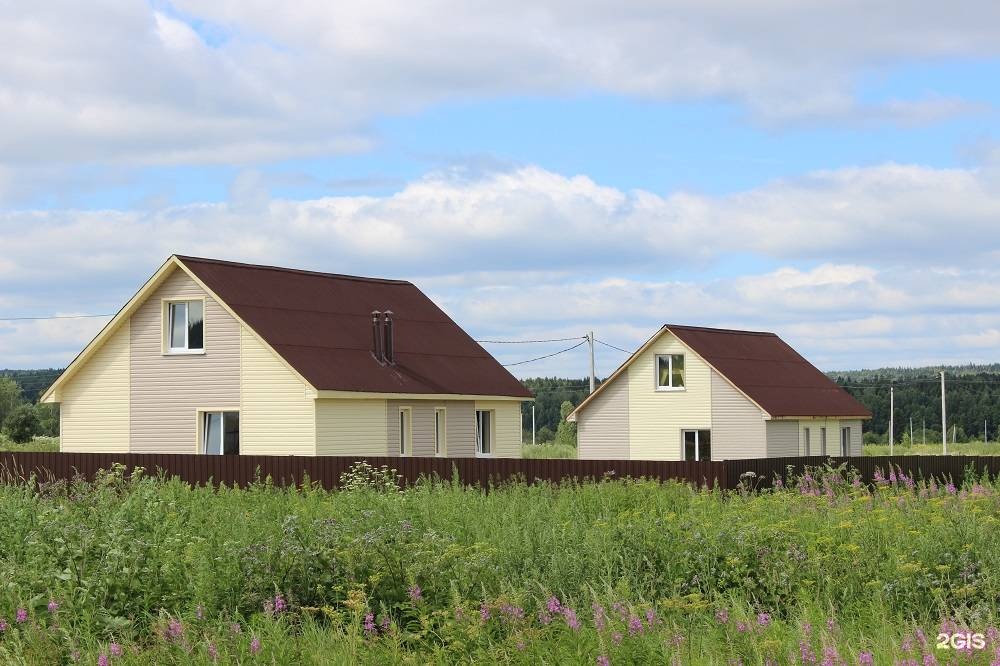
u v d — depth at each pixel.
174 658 9.49
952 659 8.53
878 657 8.79
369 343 34.16
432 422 34.09
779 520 15.01
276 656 9.44
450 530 14.58
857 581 11.45
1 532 12.97
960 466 26.28
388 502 17.50
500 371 37.50
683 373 45.19
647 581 11.62
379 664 9.36
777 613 10.76
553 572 11.66
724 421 44.09
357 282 37.06
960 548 12.10
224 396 31.89
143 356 33.00
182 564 11.66
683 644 9.25
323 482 26.28
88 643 9.99
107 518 13.05
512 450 37.22
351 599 10.45
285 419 31.03
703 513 15.92
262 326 31.61
